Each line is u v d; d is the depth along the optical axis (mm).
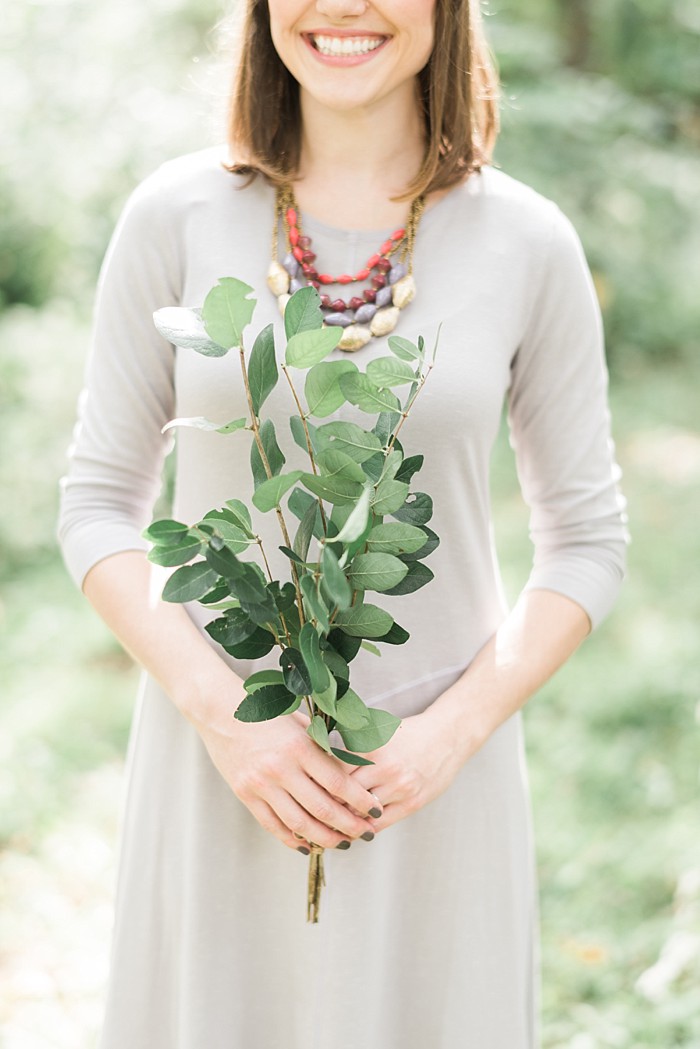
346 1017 1643
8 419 5219
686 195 8031
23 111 5910
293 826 1479
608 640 4395
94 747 3697
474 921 1716
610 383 7719
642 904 2914
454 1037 1727
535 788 3420
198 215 1667
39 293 6199
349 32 1564
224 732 1514
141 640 1596
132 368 1668
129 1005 1750
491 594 1744
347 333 1603
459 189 1705
